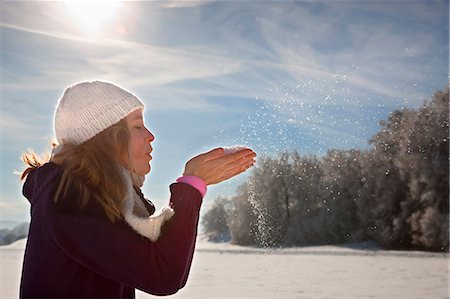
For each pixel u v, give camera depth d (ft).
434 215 27.53
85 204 2.95
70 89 3.27
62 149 3.20
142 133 3.31
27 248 3.16
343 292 17.88
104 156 3.09
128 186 3.10
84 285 3.03
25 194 3.41
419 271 23.08
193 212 3.09
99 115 3.13
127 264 2.91
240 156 3.28
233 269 24.08
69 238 2.93
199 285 19.38
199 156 3.24
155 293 2.99
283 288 18.31
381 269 23.52
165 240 2.98
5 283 17.95
